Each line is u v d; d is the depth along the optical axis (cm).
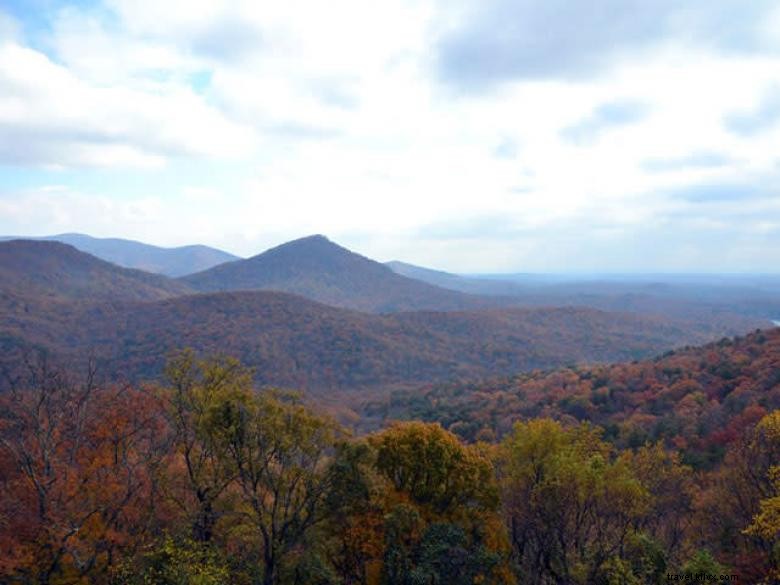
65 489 1741
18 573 1634
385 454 2233
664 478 2573
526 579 2150
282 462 1861
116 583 1678
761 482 2189
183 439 2045
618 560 1720
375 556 1966
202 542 1805
